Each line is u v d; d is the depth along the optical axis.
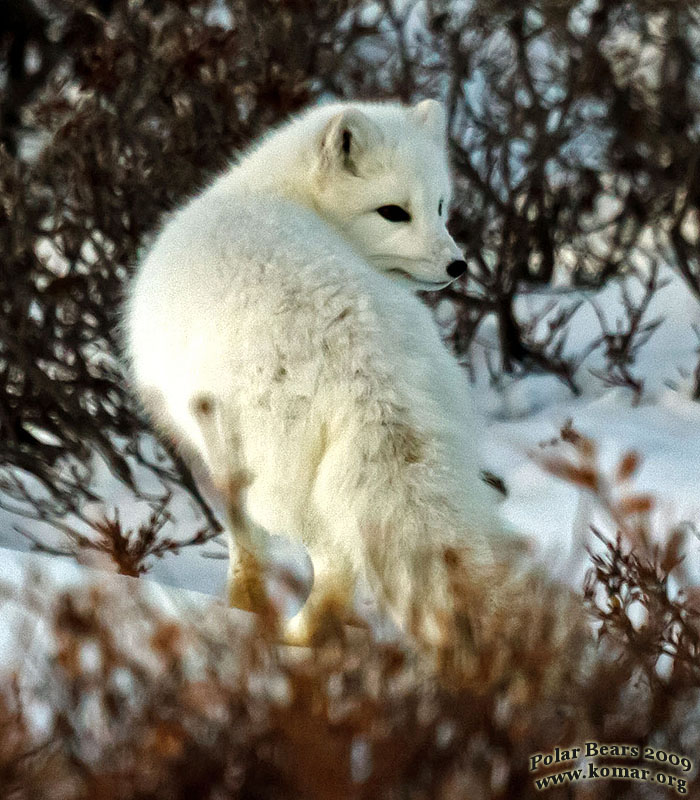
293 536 8.03
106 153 12.40
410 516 6.99
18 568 7.87
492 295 15.64
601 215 18.86
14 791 4.46
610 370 15.37
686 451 13.23
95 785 4.35
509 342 15.95
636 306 17.33
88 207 12.41
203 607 7.11
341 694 4.67
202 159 12.36
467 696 4.71
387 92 15.79
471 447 7.34
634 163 16.47
